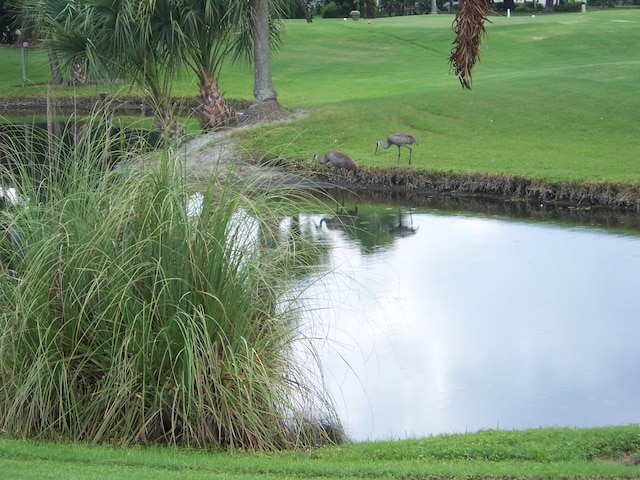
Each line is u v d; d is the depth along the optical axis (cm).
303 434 763
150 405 744
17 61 4216
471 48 708
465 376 941
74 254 734
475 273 1357
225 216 762
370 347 1028
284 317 814
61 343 748
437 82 3319
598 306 1181
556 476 592
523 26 4553
